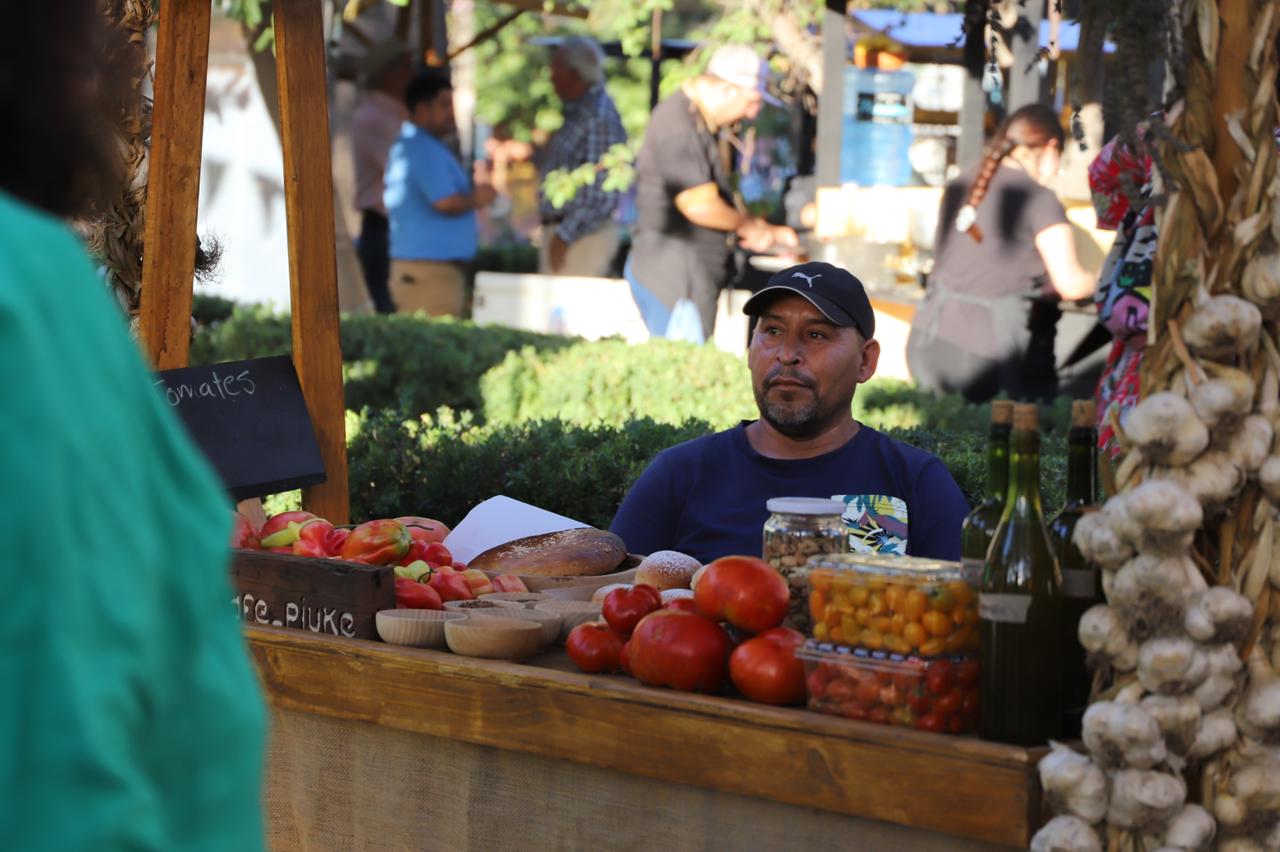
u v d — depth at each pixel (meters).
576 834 2.12
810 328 3.11
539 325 10.70
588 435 5.08
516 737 2.14
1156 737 1.60
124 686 0.88
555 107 21.02
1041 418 6.58
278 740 2.47
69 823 0.84
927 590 1.82
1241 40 1.68
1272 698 1.67
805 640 1.99
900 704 1.83
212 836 0.96
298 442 3.38
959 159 8.04
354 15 11.85
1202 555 1.71
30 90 1.00
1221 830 1.69
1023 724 1.76
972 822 1.74
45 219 0.96
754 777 1.91
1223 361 1.66
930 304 7.07
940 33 8.82
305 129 3.44
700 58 10.86
